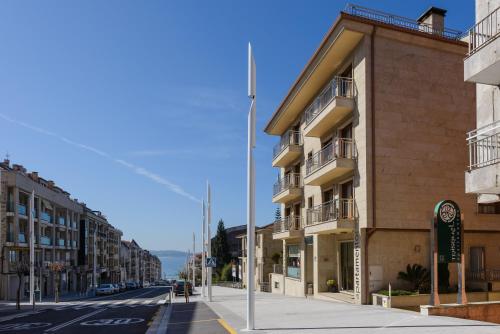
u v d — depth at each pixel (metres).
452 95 22.62
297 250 33.34
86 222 73.38
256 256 52.53
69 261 66.06
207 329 12.84
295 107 32.44
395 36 21.91
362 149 21.45
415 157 21.67
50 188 60.25
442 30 24.34
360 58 21.98
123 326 15.84
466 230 22.33
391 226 20.92
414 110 21.94
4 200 44.03
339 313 15.41
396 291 19.89
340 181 24.31
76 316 21.02
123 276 123.69
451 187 22.05
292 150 32.94
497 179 11.02
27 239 48.12
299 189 32.50
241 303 24.03
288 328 11.77
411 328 10.76
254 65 12.52
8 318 21.03
